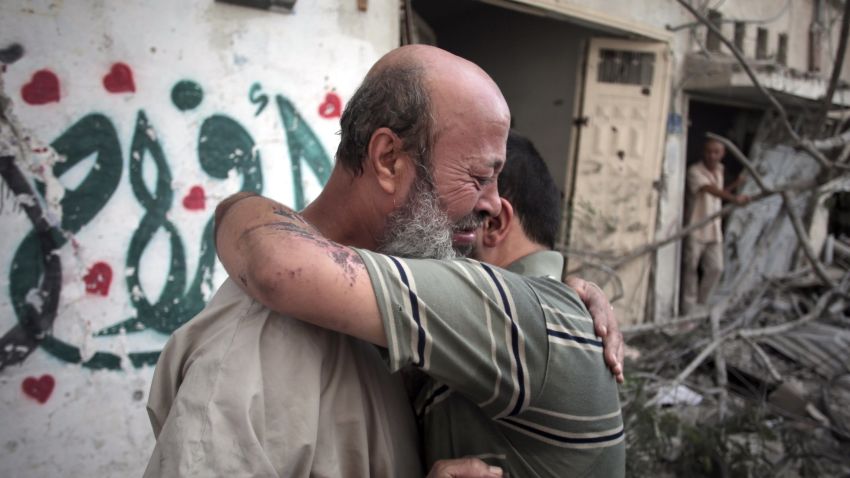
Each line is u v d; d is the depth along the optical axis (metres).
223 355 0.71
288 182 2.57
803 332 4.17
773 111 6.03
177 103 2.30
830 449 2.95
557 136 5.32
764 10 5.37
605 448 0.85
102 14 2.13
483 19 6.05
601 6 4.25
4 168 2.02
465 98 0.79
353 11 2.66
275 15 2.47
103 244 2.21
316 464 0.72
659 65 4.77
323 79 2.61
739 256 5.79
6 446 2.09
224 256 0.79
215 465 0.63
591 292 1.00
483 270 0.80
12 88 2.01
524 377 0.77
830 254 6.47
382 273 0.71
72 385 2.18
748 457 2.63
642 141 4.83
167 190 2.31
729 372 3.90
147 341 2.31
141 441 2.32
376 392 0.82
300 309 0.68
